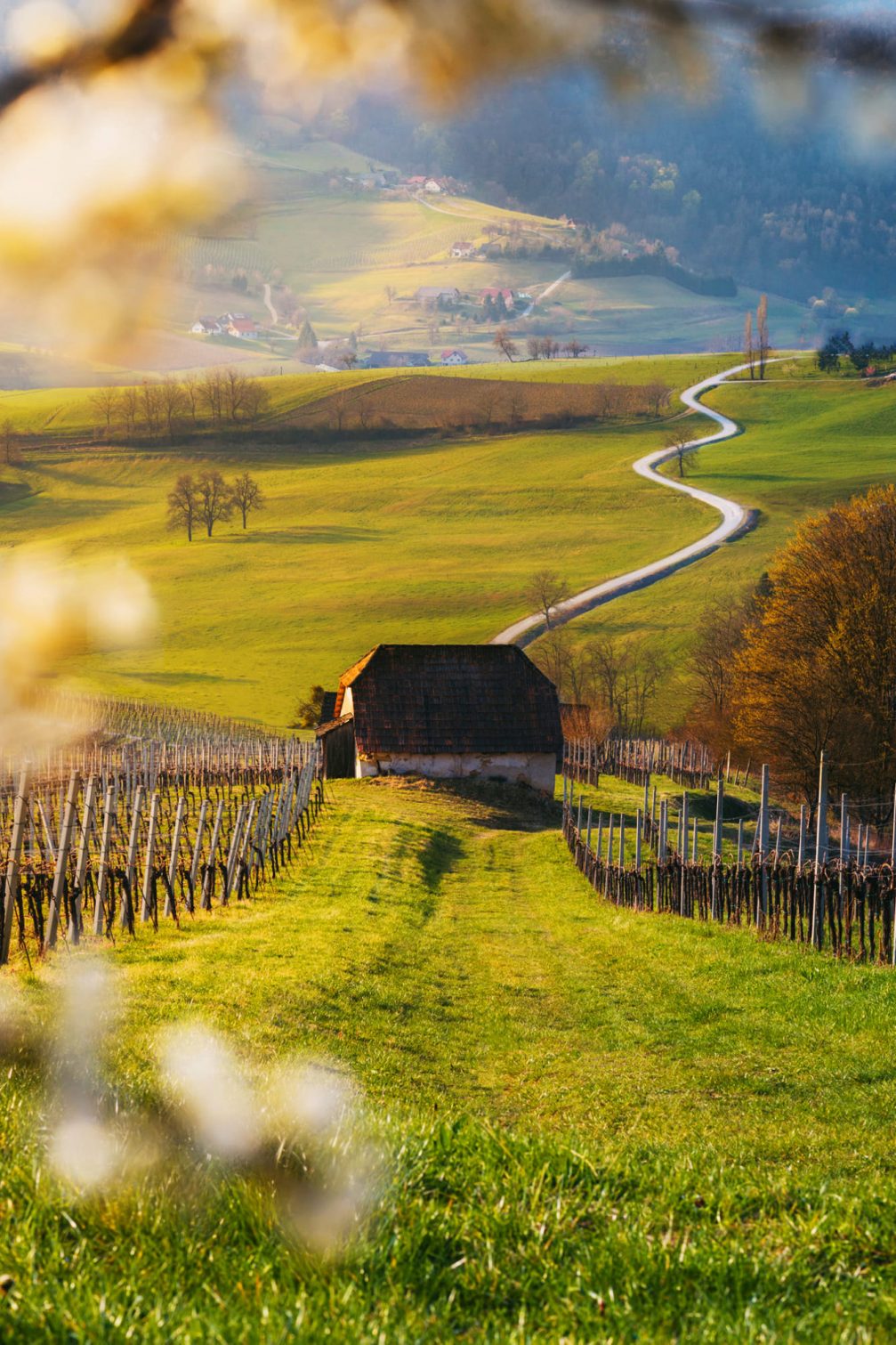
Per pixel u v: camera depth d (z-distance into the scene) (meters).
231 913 84.38
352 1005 57.00
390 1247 15.95
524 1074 48.91
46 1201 15.85
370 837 136.50
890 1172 31.88
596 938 84.62
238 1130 18.70
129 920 70.69
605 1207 18.88
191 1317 13.07
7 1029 25.17
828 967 63.00
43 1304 13.11
